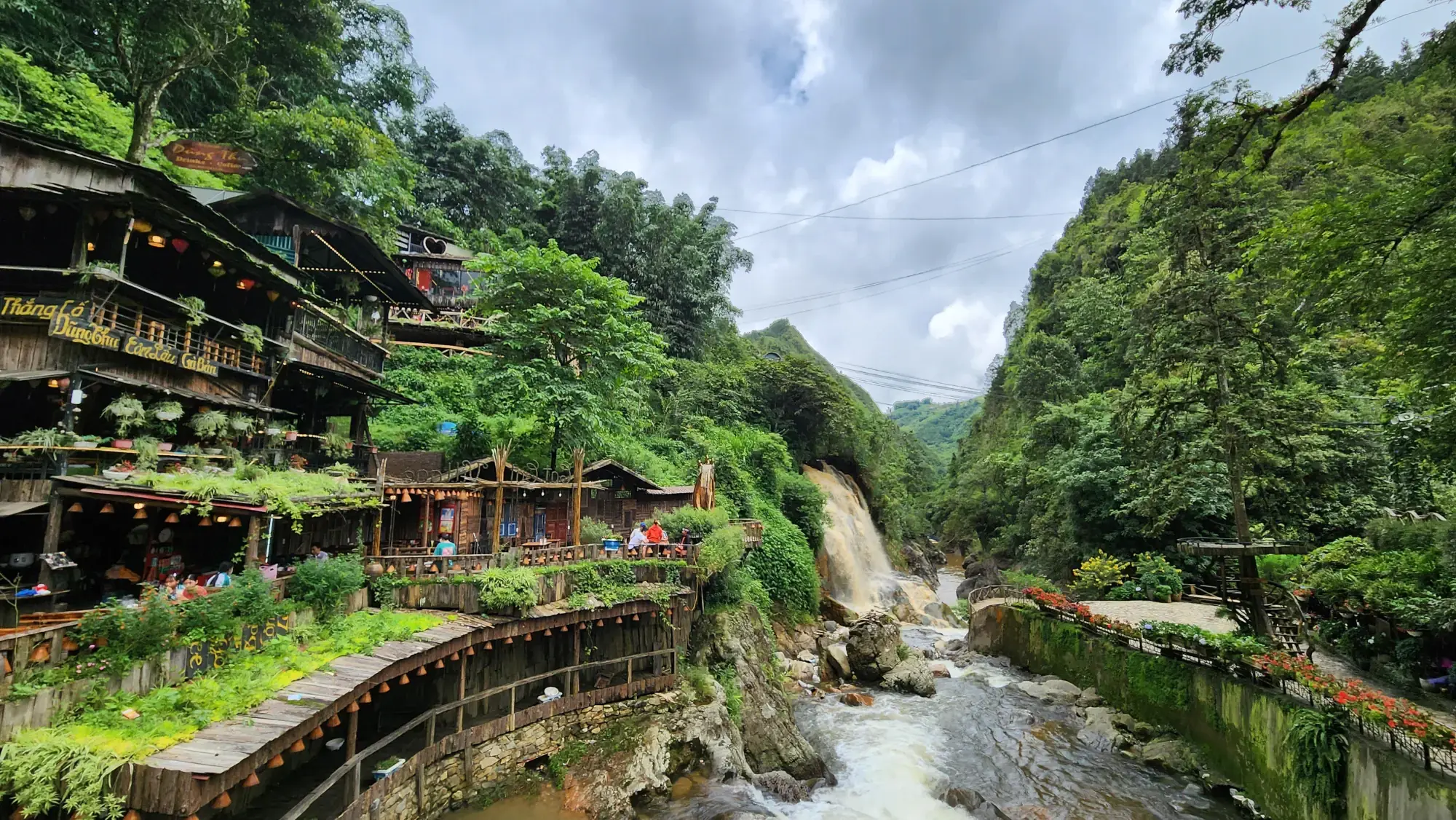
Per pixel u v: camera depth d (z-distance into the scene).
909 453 77.50
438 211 36.88
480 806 12.55
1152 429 21.72
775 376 42.41
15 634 7.39
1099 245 62.03
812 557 31.05
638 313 24.94
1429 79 39.91
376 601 14.02
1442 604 15.08
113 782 7.11
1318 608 20.83
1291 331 18.61
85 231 12.49
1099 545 31.36
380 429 22.91
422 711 13.92
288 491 12.78
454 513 18.05
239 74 22.86
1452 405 14.68
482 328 29.45
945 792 15.57
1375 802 11.43
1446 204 12.88
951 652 29.92
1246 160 18.91
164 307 14.05
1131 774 16.80
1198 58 14.34
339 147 22.53
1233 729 15.85
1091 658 22.33
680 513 21.72
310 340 18.97
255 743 7.89
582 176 39.53
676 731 15.47
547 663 16.11
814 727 19.73
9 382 11.48
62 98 19.83
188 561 13.02
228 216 19.48
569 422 21.05
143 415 12.74
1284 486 20.00
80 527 11.56
